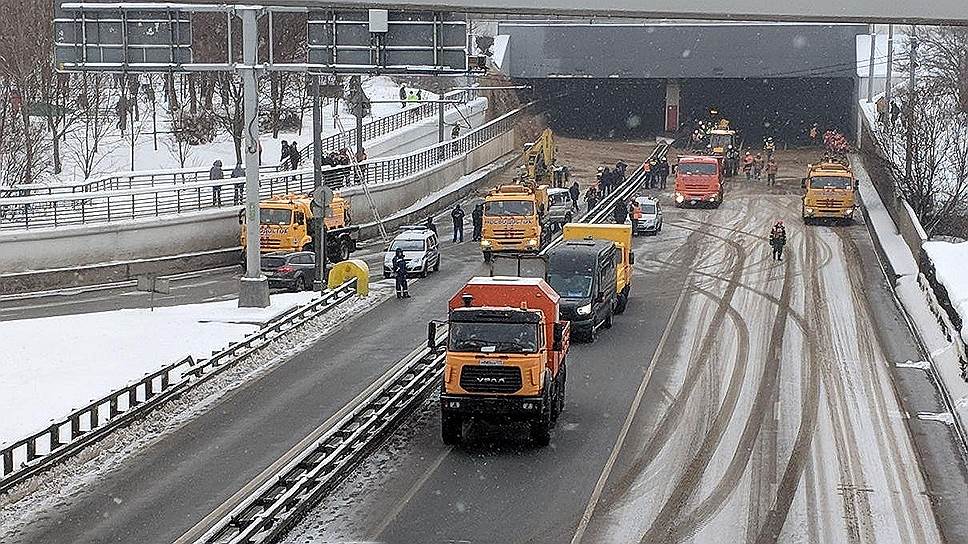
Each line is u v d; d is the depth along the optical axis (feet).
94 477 77.20
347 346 117.29
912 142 202.69
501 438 87.04
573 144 320.91
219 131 257.14
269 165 226.38
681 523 69.41
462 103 295.28
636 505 72.43
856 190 235.81
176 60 115.14
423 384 100.58
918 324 126.41
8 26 215.72
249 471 78.28
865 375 106.83
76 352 110.73
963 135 226.79
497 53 321.73
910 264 161.27
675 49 319.88
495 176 271.08
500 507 71.82
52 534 66.90
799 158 311.06
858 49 313.73
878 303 142.72
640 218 198.39
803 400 97.86
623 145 321.32
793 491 75.25
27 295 148.36
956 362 105.60
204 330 121.60
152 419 90.02
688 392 100.37
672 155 305.53
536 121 327.06
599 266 123.13
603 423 90.89
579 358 113.60
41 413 90.84
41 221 161.07
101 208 170.40
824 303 142.31
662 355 114.93
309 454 76.79
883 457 82.64
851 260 174.60
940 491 75.72
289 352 114.83
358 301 142.41
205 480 76.48
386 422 87.97
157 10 114.21
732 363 111.24
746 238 195.83
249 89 128.88
